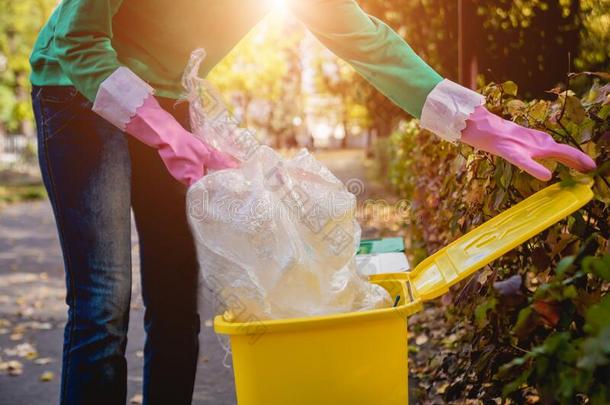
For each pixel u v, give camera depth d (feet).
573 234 6.48
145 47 7.56
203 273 5.88
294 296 5.85
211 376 14.14
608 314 4.74
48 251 33.96
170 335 8.38
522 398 7.15
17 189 73.72
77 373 7.26
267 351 5.51
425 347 14.10
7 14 90.84
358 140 170.91
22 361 16.08
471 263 5.90
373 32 6.70
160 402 8.42
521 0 17.76
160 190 8.14
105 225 7.37
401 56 6.62
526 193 6.91
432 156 13.96
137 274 15.74
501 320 7.04
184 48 7.68
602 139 6.40
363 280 6.28
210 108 6.69
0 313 21.26
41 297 23.43
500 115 7.97
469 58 15.96
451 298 9.27
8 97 98.43
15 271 28.50
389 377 5.74
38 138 7.56
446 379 10.34
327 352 5.50
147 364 8.45
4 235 40.75
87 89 6.59
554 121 6.89
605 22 16.29
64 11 6.77
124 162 7.52
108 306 7.33
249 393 5.63
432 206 13.85
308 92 97.40
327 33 6.81
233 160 6.41
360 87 34.12
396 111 33.37
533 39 17.94
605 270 5.08
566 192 5.85
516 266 7.47
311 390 5.53
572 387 4.92
